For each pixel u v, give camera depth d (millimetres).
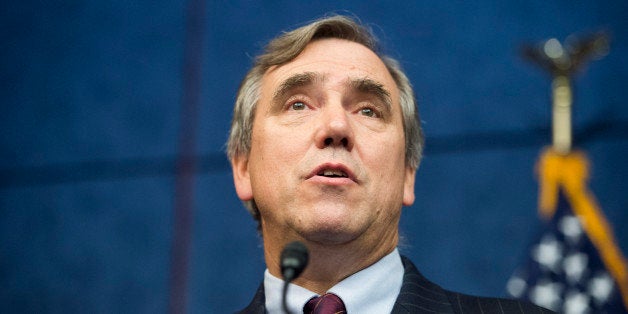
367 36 3682
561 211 5500
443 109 6352
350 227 3092
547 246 5395
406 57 6477
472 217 6141
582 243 5367
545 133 6125
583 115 6043
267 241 3381
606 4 6242
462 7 6488
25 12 7293
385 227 3254
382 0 6629
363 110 3348
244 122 3547
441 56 6441
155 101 6930
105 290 6711
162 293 6594
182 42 6965
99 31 7160
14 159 7098
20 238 6953
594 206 5723
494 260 6039
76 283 6777
